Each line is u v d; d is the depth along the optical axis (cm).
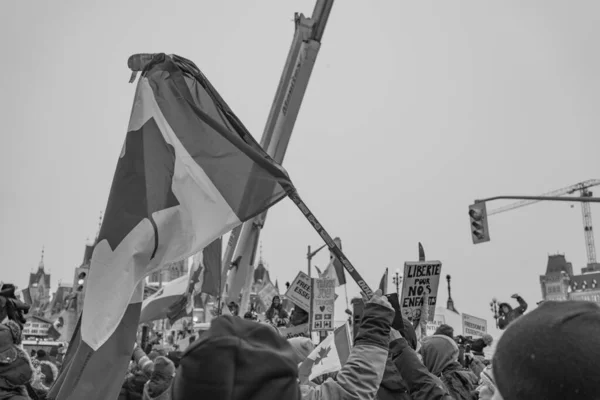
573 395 153
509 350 167
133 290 539
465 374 644
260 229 1559
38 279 11900
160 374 716
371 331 363
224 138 593
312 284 936
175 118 603
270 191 564
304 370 575
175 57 628
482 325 1645
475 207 2817
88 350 511
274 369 189
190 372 189
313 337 993
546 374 156
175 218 568
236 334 198
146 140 596
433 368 641
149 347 1443
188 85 622
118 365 521
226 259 1595
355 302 470
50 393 514
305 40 1414
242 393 185
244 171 577
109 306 529
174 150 593
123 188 574
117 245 551
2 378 466
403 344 442
